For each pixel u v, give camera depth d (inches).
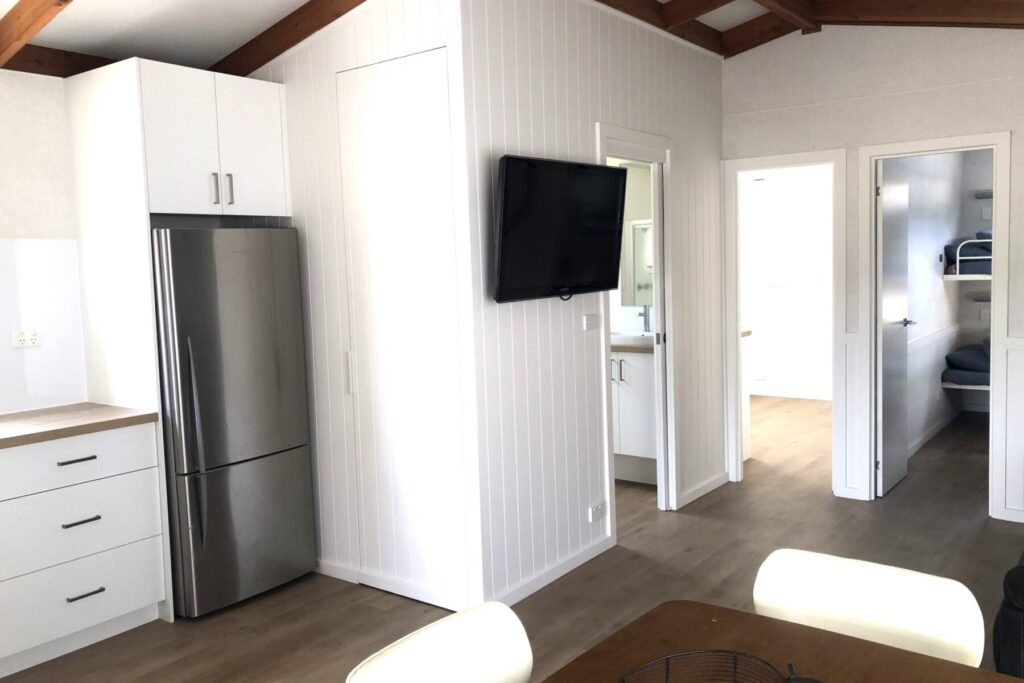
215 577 148.9
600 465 173.9
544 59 154.1
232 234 148.7
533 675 124.4
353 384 157.1
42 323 152.3
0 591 126.6
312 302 161.8
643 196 240.7
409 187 145.2
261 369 154.1
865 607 71.6
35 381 151.8
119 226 146.3
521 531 152.5
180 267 142.2
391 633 139.7
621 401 221.1
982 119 185.0
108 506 138.9
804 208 340.2
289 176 162.4
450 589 148.3
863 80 198.7
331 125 154.4
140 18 146.1
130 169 142.6
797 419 303.9
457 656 64.6
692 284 207.3
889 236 207.3
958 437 267.7
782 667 59.4
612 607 147.7
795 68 207.5
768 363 356.2
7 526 127.2
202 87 148.2
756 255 353.1
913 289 242.8
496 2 143.1
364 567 160.7
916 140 193.2
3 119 146.3
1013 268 183.2
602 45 170.1
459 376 142.9
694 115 205.9
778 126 211.3
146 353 145.6
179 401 143.7
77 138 151.3
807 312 343.9
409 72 142.6
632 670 55.5
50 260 152.6
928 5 182.7
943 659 63.9
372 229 151.0
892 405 213.6
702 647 62.9
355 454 158.7
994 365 186.5
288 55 158.9
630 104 179.8
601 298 173.2
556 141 157.6
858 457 206.2
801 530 185.2
